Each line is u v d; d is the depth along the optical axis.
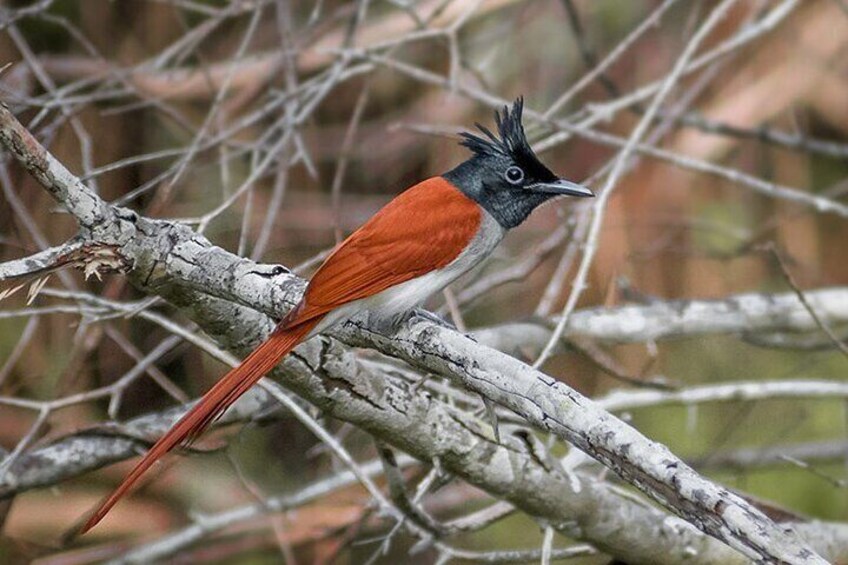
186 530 11.70
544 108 13.89
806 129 14.60
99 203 7.41
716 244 13.89
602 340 12.05
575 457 9.59
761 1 12.90
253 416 10.19
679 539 9.43
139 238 7.63
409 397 8.74
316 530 13.04
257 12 11.12
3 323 12.27
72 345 12.34
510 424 9.88
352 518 12.17
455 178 9.23
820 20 13.87
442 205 8.86
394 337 7.79
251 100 13.70
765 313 12.45
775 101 13.77
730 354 14.55
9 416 12.44
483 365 7.32
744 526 6.36
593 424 6.85
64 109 10.71
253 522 13.46
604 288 12.64
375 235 8.51
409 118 14.13
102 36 13.48
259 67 13.71
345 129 14.23
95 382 13.12
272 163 12.84
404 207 8.82
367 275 8.35
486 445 8.97
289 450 14.17
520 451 9.08
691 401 11.34
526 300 13.91
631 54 14.34
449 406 9.03
